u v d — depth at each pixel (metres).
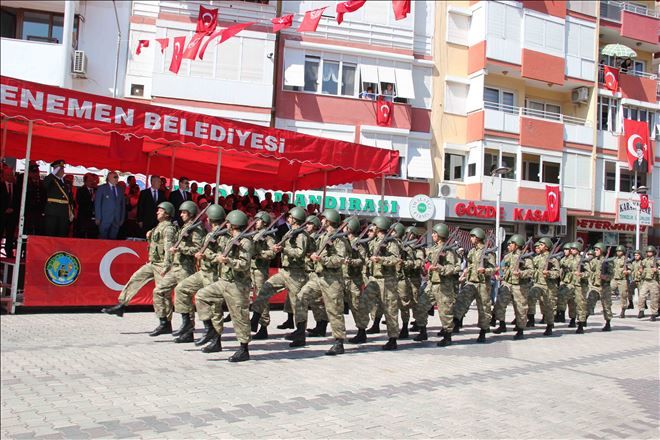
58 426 5.02
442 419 5.80
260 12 22.38
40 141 13.93
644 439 5.57
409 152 24.52
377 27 24.25
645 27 29.33
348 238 10.05
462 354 9.62
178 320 10.85
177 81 21.39
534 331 13.26
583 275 13.34
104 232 11.62
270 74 22.25
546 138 26.42
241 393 6.34
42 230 11.47
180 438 4.88
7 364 6.97
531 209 25.41
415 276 11.16
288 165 15.31
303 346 9.29
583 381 7.95
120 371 6.96
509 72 26.30
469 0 26.42
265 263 10.38
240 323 7.91
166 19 21.42
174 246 8.90
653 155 28.50
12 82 9.09
